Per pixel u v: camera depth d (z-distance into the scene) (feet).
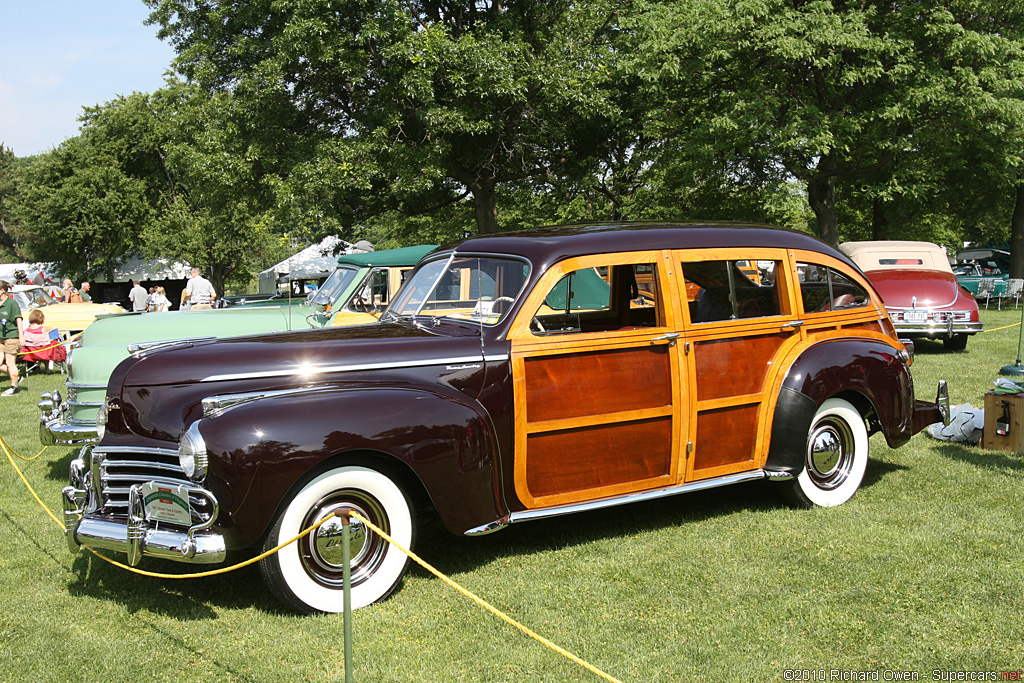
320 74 56.18
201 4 67.31
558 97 58.39
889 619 11.40
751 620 11.47
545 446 13.78
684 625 11.37
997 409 20.77
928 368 34.19
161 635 11.48
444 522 12.64
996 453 20.51
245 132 60.18
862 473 16.96
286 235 58.49
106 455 12.75
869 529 14.99
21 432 27.25
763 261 16.01
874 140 58.39
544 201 74.13
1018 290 71.10
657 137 69.92
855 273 17.44
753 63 58.59
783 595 12.25
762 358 15.83
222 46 67.15
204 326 24.08
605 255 14.47
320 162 55.06
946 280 41.52
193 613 12.21
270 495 11.34
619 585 12.81
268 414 11.63
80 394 19.81
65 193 128.77
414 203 68.33
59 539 15.92
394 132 57.93
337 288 27.91
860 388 16.38
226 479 11.24
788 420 15.65
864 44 53.01
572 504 13.98
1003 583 12.44
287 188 55.11
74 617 12.16
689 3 58.18
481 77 54.80
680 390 14.75
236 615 12.11
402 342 13.55
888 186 60.29
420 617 11.86
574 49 61.16
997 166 65.57
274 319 25.20
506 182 69.67
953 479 18.21
